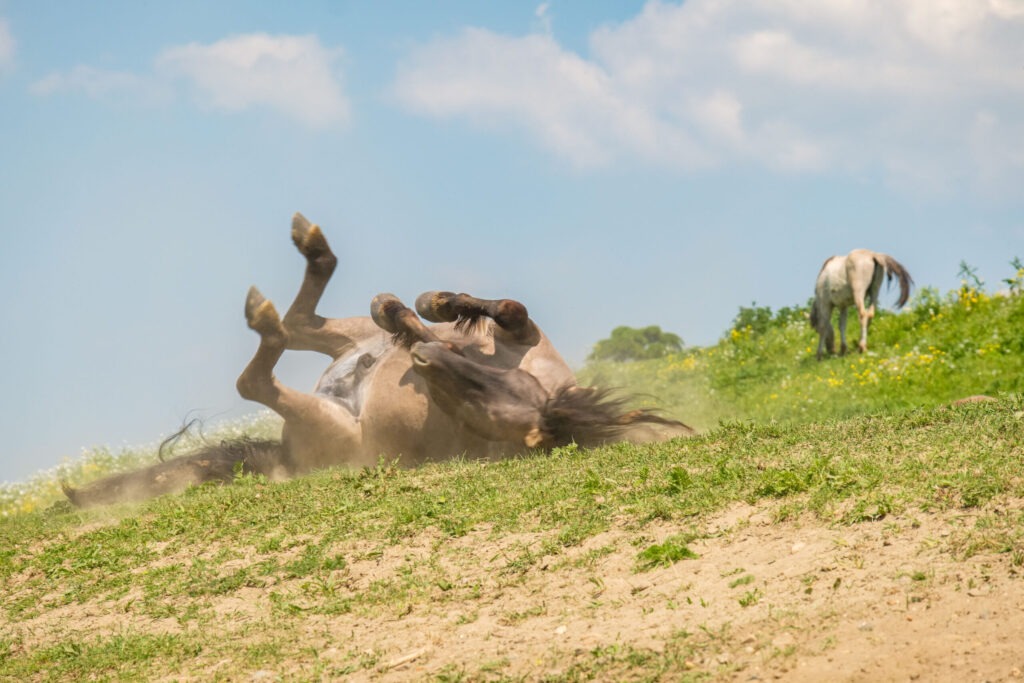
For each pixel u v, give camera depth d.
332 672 14.37
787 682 11.38
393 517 21.41
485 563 17.83
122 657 16.42
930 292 61.62
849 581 13.58
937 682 10.82
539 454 27.47
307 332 33.12
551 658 13.34
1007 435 19.92
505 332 30.67
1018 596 12.15
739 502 17.92
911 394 47.47
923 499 15.80
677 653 12.57
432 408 30.42
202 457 31.30
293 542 20.83
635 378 61.69
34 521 28.83
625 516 18.58
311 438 30.72
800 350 63.28
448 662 14.04
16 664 17.08
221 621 17.45
